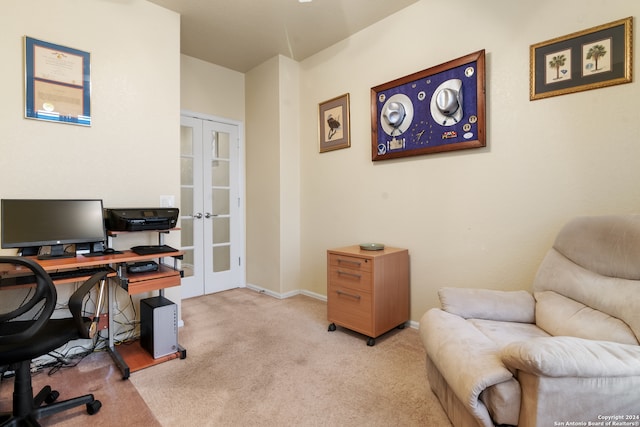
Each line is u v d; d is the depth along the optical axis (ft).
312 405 5.46
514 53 7.04
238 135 13.24
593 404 3.43
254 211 12.92
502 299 5.85
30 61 6.75
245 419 5.10
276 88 11.75
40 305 6.99
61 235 6.67
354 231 10.41
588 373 3.37
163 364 6.85
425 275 8.64
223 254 12.90
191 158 11.89
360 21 9.53
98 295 5.77
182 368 6.69
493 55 7.34
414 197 8.84
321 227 11.51
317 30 9.98
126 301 8.14
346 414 5.22
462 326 5.13
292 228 12.14
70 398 5.58
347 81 10.48
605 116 6.01
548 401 3.44
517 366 3.67
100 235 7.08
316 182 11.65
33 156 6.82
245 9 8.84
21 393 4.67
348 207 10.57
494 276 7.47
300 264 12.41
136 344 7.75
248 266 13.28
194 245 11.95
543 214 6.75
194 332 8.58
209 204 12.39
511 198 7.17
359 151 10.18
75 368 6.68
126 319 8.15
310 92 11.80
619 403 3.43
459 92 7.73
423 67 8.54
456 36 7.90
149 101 8.39
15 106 6.61
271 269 12.17
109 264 6.84
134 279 6.44
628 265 4.59
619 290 4.56
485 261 7.59
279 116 11.68
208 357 7.18
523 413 3.67
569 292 5.25
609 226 5.05
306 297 11.93
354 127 10.29
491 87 7.39
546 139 6.66
